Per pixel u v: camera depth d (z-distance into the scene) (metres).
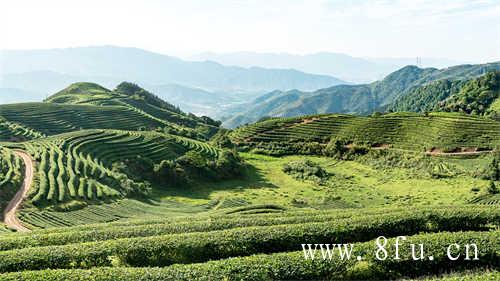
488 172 98.50
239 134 152.75
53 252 27.70
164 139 130.50
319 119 154.25
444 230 33.84
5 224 55.59
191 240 29.78
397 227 33.06
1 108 154.25
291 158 132.25
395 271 24.67
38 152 91.94
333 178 110.38
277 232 31.00
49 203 65.69
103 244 29.05
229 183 106.69
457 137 123.62
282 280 23.16
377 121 143.12
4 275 22.50
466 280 20.05
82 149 102.56
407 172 110.06
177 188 99.75
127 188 84.25
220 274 22.62
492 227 34.06
